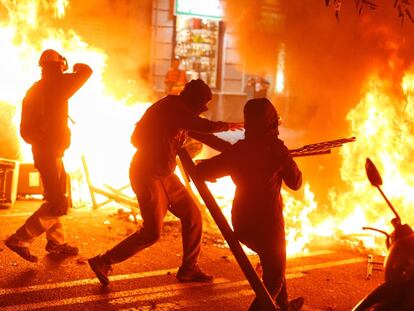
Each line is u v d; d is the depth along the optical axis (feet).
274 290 13.84
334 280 18.72
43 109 18.92
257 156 13.76
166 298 16.74
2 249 20.49
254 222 13.80
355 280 18.76
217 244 22.29
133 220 25.14
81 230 23.47
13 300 16.12
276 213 13.92
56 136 19.01
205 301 16.62
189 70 65.36
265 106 13.84
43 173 19.04
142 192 16.89
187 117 16.47
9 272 18.31
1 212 25.98
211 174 14.24
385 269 11.48
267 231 13.79
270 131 13.93
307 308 16.31
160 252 20.97
